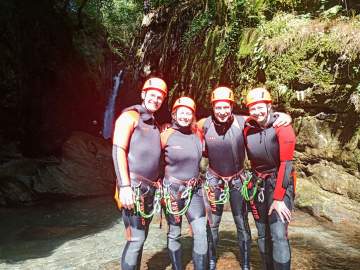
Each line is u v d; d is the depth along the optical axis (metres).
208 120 3.40
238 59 6.16
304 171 5.30
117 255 4.31
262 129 3.10
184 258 4.05
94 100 12.80
